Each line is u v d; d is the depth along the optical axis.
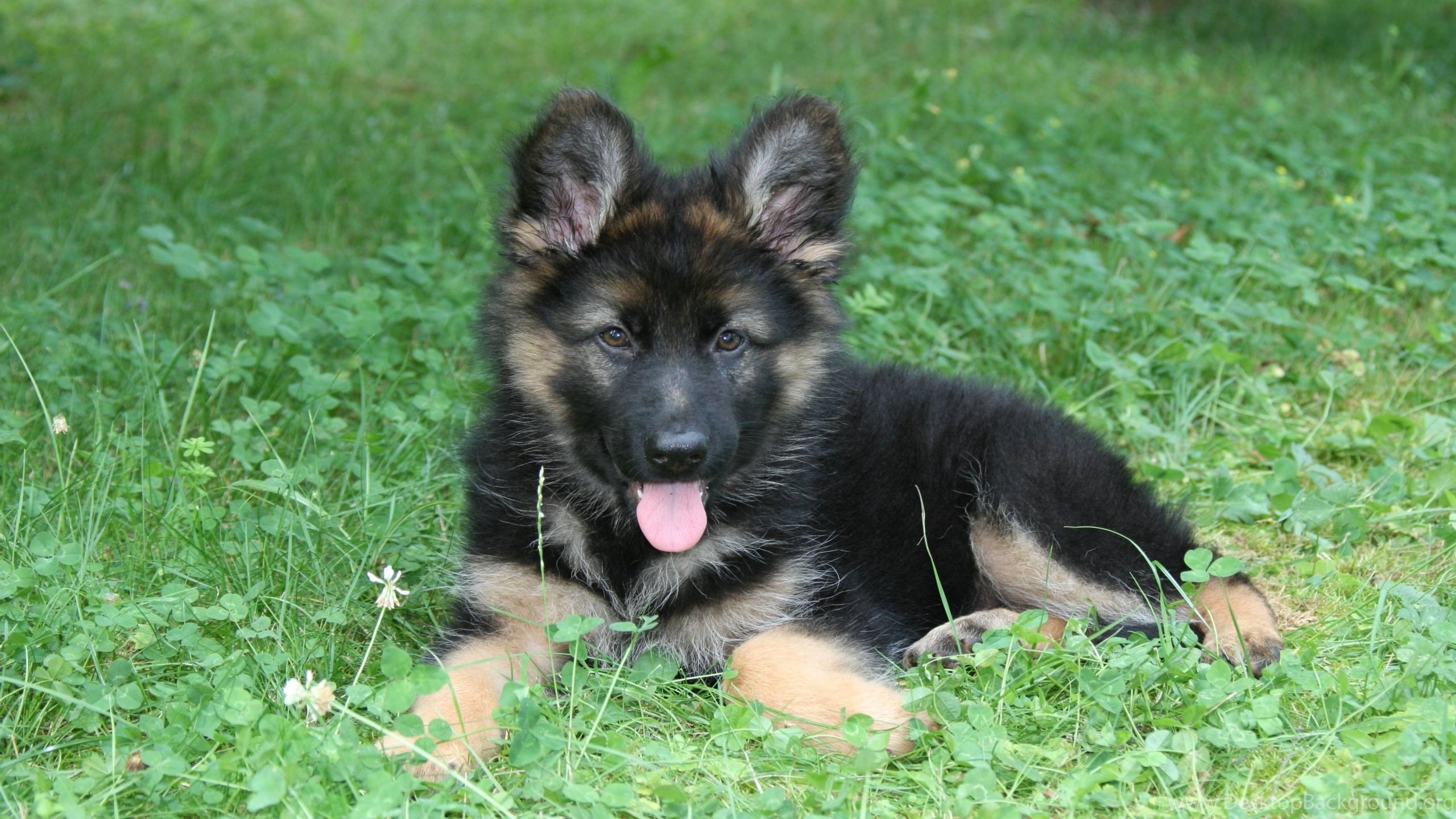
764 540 2.29
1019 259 2.81
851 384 2.39
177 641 2.23
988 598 2.38
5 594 2.24
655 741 2.19
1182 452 2.54
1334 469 2.53
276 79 3.95
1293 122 3.72
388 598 2.20
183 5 4.93
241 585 2.31
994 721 2.19
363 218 2.95
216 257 2.76
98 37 4.28
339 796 2.11
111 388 2.53
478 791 2.11
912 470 2.38
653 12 5.26
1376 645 2.26
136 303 2.65
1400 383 2.64
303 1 5.16
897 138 3.27
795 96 2.28
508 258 2.28
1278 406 2.61
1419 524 2.42
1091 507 2.34
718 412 2.24
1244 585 2.32
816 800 2.13
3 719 2.19
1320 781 2.12
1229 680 2.20
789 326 2.29
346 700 2.18
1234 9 5.16
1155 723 2.19
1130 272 2.79
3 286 2.67
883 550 2.36
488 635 2.26
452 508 2.42
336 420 2.50
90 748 2.19
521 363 2.28
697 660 2.29
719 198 2.28
